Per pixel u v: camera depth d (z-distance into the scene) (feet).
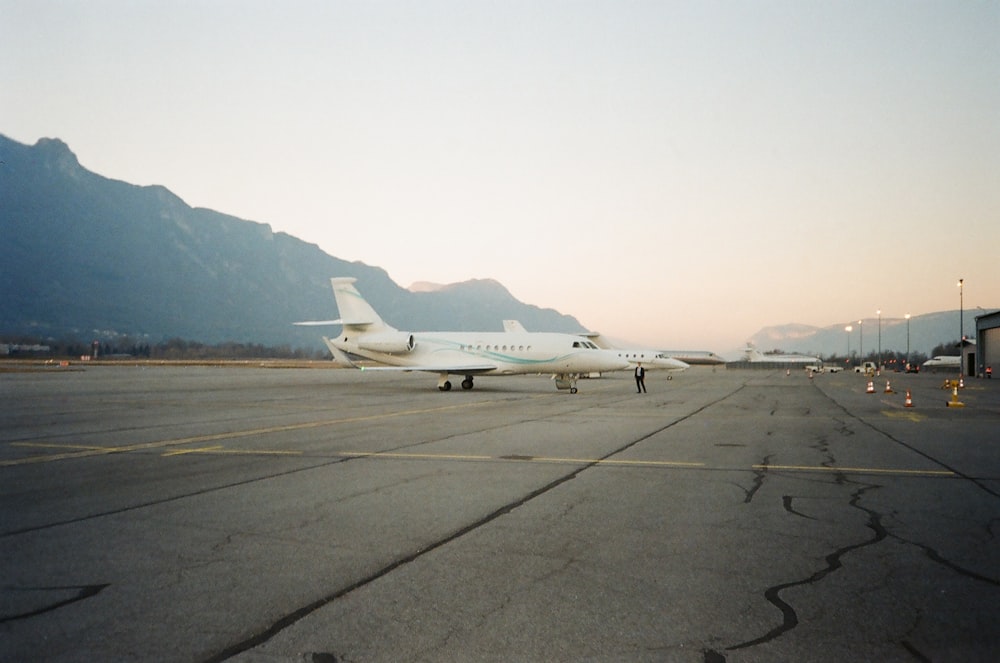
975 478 32.86
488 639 13.42
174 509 25.48
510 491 29.07
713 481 31.68
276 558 18.95
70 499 27.43
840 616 14.71
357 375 215.10
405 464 36.81
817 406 86.84
